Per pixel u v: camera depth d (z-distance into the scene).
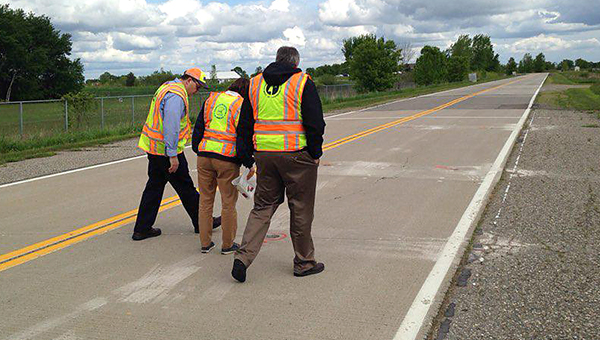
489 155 11.54
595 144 12.64
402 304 4.39
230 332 3.97
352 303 4.43
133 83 78.69
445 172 9.77
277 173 4.85
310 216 4.96
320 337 3.88
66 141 16.66
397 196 8.04
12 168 11.34
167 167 6.02
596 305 4.30
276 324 4.08
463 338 3.83
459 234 6.16
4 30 69.00
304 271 5.02
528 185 8.55
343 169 10.24
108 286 4.85
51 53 74.88
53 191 8.93
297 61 4.83
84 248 5.91
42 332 4.00
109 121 22.06
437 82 64.88
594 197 7.69
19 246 5.99
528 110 22.58
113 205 7.88
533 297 4.47
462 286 4.72
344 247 5.80
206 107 5.52
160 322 4.15
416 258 5.43
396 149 12.63
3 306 4.45
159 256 5.64
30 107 40.88
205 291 4.72
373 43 45.59
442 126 17.33
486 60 139.25
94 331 4.01
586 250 5.55
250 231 4.88
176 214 7.29
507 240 5.93
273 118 4.72
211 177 5.58
